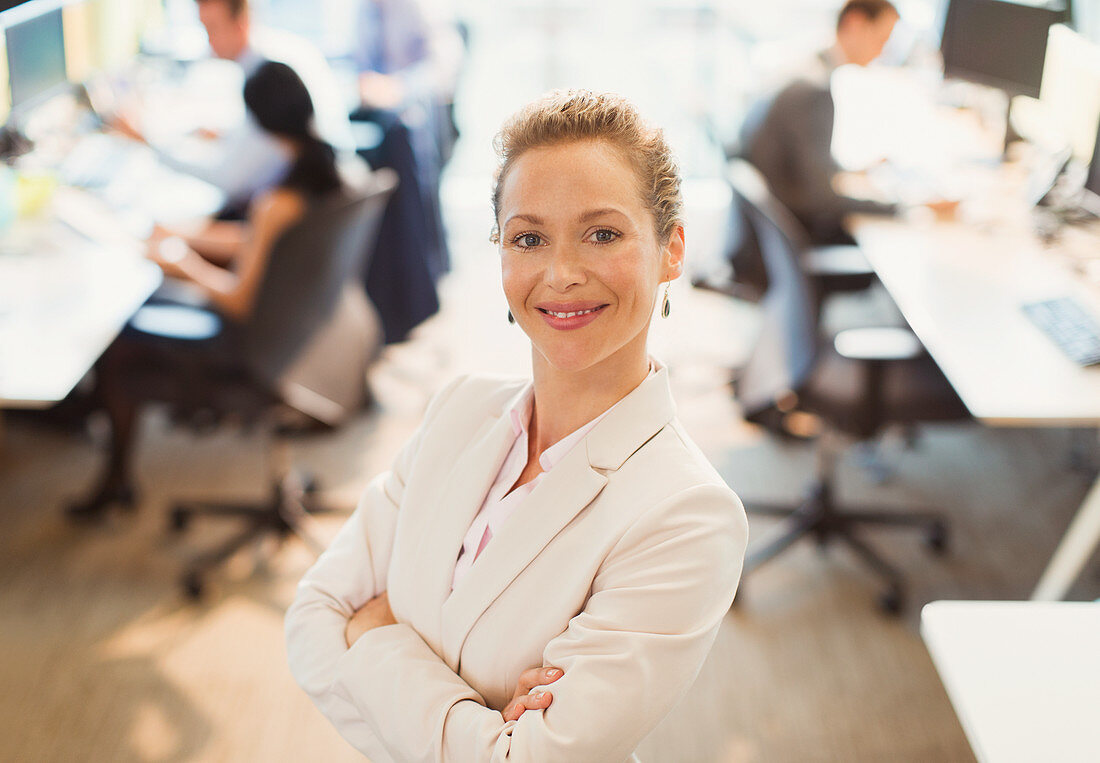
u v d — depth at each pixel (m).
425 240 3.90
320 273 2.67
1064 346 2.45
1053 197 3.47
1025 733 1.31
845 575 2.88
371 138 3.73
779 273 2.64
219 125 4.02
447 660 1.13
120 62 4.21
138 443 3.48
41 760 2.21
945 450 3.54
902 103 4.32
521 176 0.99
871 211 3.48
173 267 2.74
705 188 5.79
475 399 1.23
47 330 2.38
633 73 6.06
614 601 1.00
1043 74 3.63
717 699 2.43
